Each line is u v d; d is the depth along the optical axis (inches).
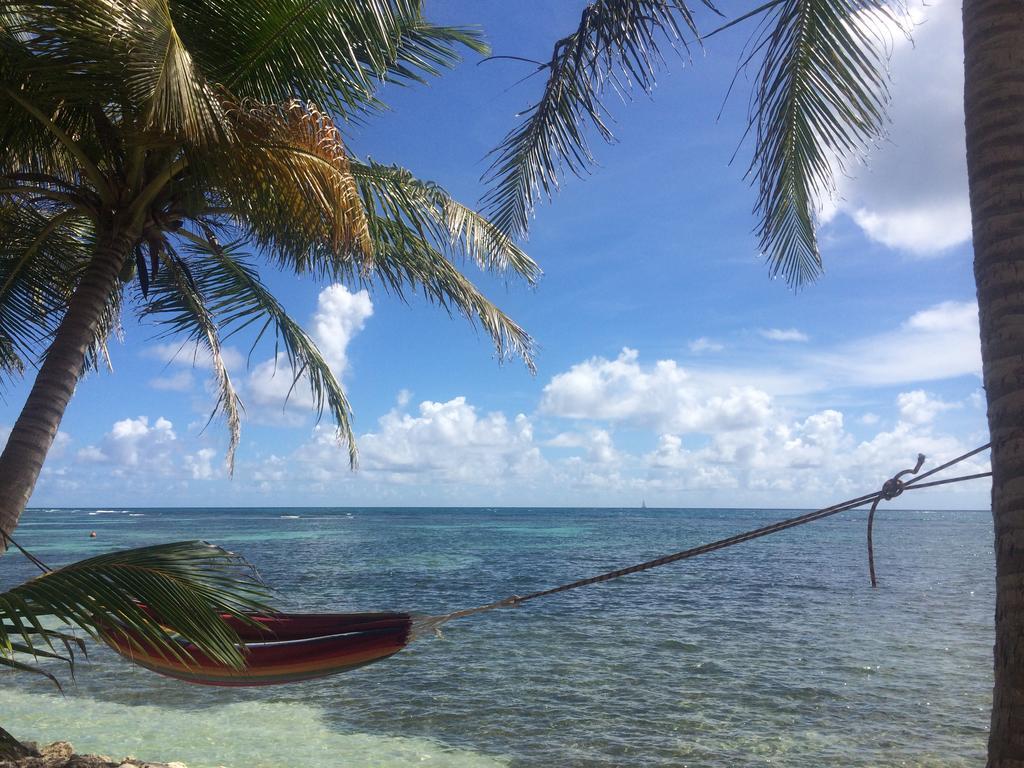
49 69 187.3
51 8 170.4
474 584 844.6
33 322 271.6
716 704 331.6
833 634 508.1
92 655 433.1
